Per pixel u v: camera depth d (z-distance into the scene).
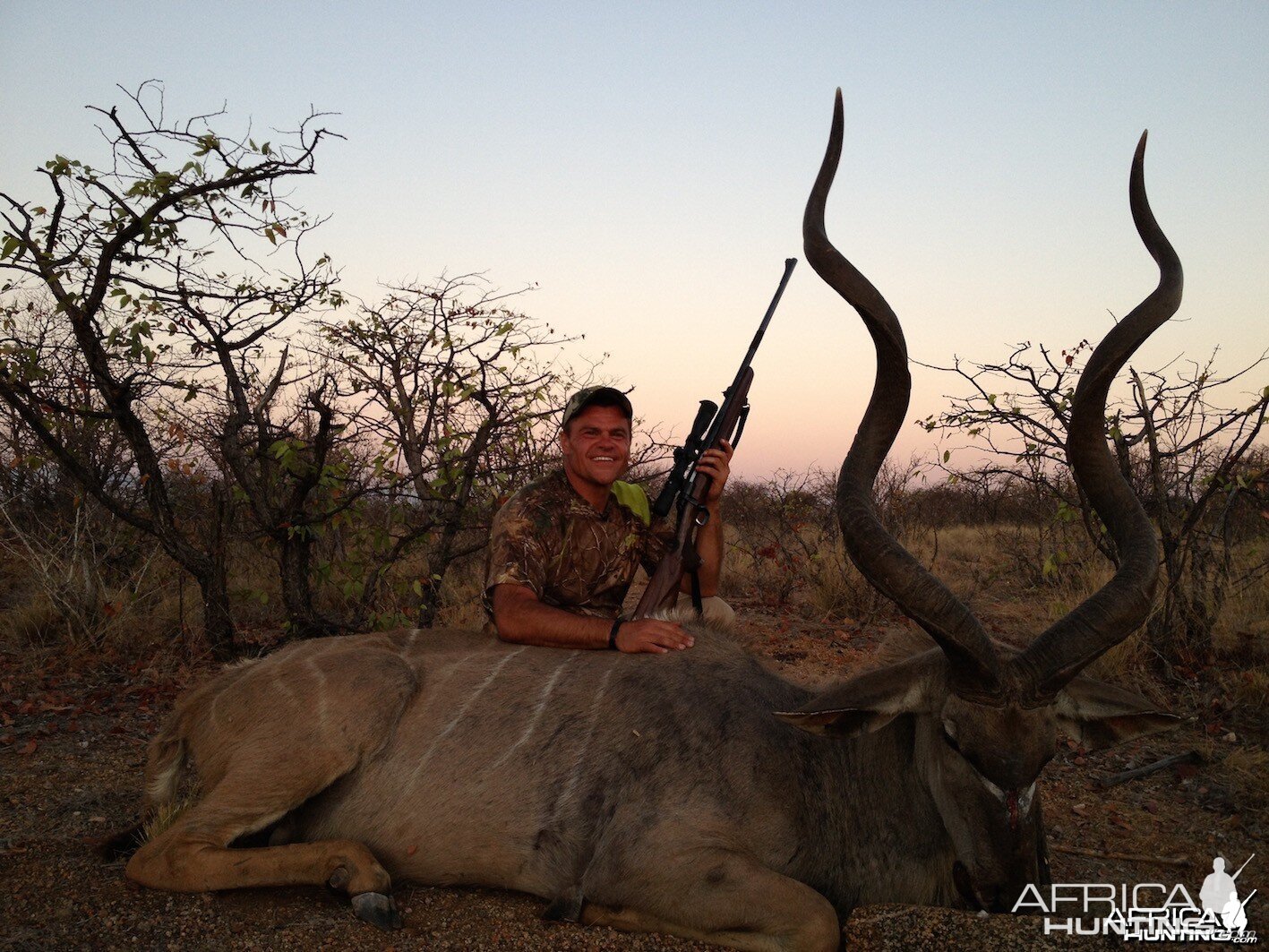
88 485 5.42
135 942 2.65
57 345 6.48
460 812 3.03
